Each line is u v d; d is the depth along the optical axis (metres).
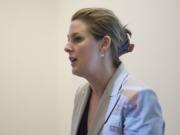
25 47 2.93
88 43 1.17
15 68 2.90
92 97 1.34
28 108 2.94
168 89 1.90
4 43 2.87
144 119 1.06
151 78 2.02
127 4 2.20
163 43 1.93
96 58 1.19
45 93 2.99
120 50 1.25
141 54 2.09
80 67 1.19
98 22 1.17
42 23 2.98
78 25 1.19
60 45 2.97
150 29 2.02
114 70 1.25
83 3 2.65
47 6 3.00
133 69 2.14
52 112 3.01
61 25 2.94
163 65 1.94
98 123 1.17
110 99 1.18
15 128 2.89
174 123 1.87
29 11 2.94
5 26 2.87
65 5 2.88
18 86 2.91
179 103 1.83
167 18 1.91
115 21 1.21
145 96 1.09
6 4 2.88
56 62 3.01
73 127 1.38
